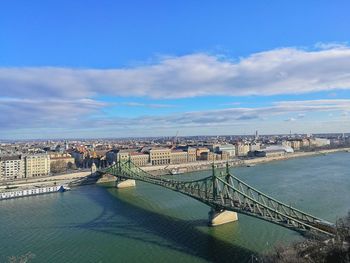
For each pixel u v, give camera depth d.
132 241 153.75
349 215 150.62
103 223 184.62
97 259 134.62
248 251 137.75
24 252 143.12
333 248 101.56
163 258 134.25
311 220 154.38
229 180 185.75
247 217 182.62
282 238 149.12
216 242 149.25
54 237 161.75
